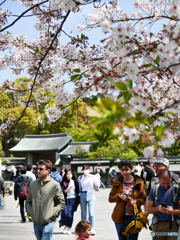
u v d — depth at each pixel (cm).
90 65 429
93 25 449
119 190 454
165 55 212
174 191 366
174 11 211
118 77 220
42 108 4200
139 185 451
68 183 741
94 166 3200
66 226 745
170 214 366
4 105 3950
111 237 674
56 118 462
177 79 468
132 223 421
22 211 909
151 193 380
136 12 501
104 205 1293
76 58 448
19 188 899
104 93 233
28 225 862
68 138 3762
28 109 4012
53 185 461
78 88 429
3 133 499
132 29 222
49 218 446
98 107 151
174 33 215
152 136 172
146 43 235
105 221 901
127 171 449
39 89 501
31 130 4112
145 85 405
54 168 847
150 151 174
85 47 442
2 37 471
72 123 4350
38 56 465
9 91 498
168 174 364
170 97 471
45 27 462
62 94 443
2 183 876
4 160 3612
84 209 711
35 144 3841
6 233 742
